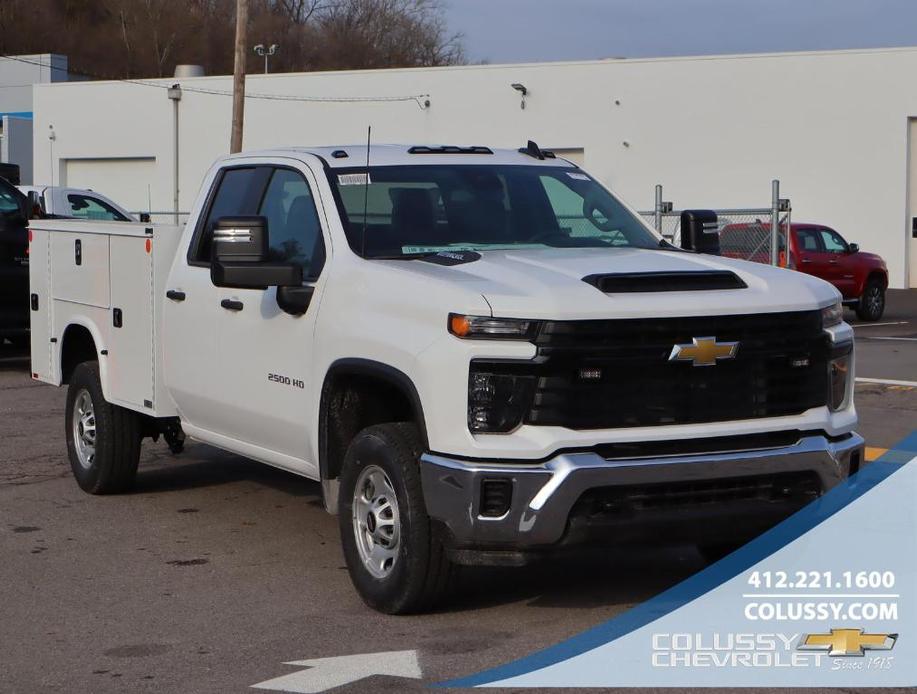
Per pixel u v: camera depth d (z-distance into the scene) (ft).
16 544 24.72
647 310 17.79
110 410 27.94
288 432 22.02
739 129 123.54
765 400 18.45
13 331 48.83
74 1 251.80
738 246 76.43
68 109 158.71
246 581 22.00
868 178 118.73
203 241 24.91
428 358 18.11
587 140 130.31
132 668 17.62
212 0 260.62
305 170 22.76
